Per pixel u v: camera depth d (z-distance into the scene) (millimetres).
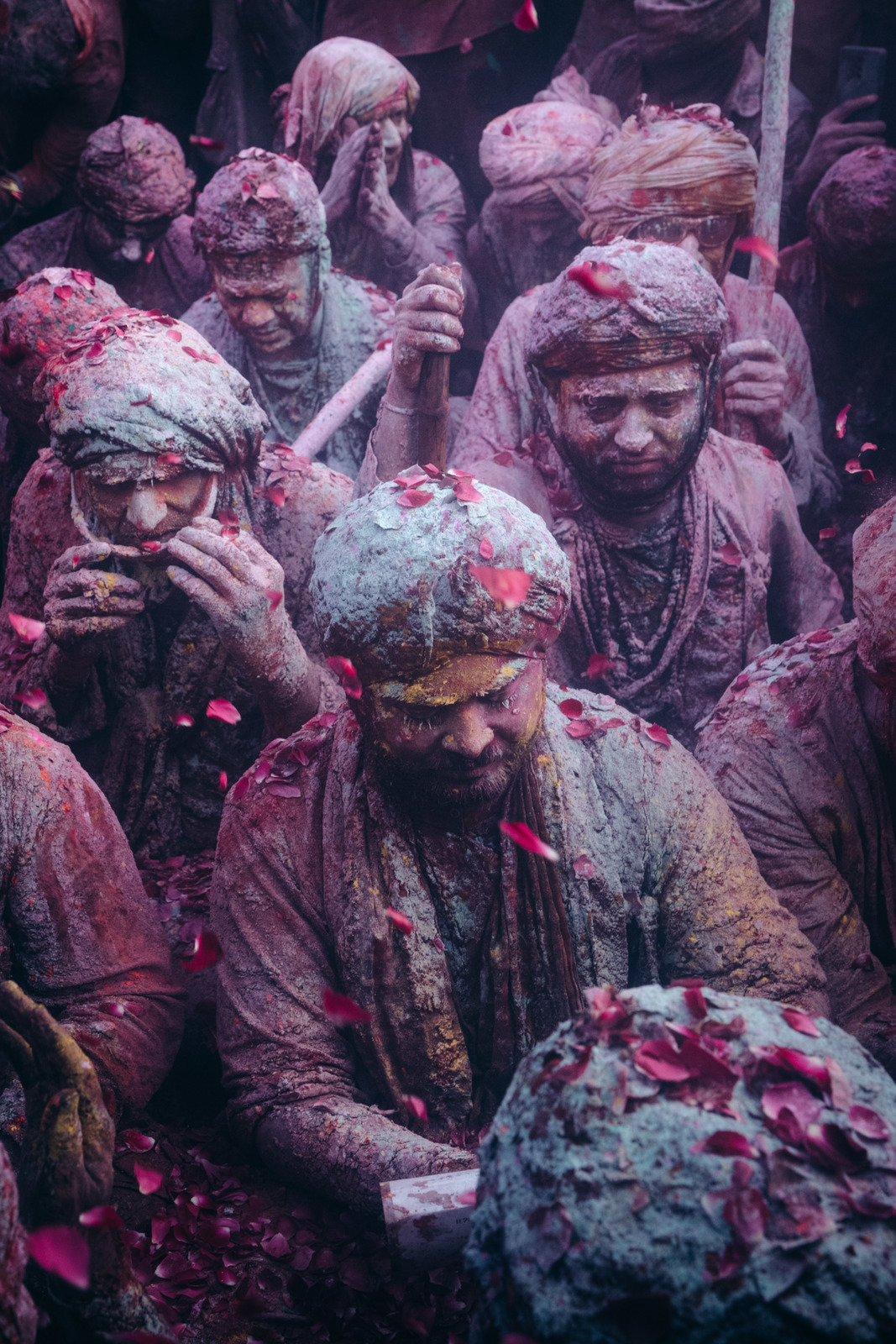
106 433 3123
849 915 2850
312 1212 2510
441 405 3320
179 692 3545
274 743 2906
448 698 2311
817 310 6262
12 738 2693
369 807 2596
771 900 2668
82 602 3164
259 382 4609
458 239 6148
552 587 2369
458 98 6773
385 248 5582
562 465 3740
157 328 3359
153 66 7180
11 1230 1544
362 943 2559
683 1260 1476
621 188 4242
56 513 3674
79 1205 1854
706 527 3656
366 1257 2373
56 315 3830
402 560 2291
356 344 4629
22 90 6488
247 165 4270
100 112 6680
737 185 4234
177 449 3164
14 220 6844
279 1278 2359
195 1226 2467
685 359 3334
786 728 2932
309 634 3629
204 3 6926
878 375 6238
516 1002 2582
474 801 2465
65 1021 2637
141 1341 1823
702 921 2617
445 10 6555
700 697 3775
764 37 7090
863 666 2742
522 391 4324
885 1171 1557
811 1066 1642
